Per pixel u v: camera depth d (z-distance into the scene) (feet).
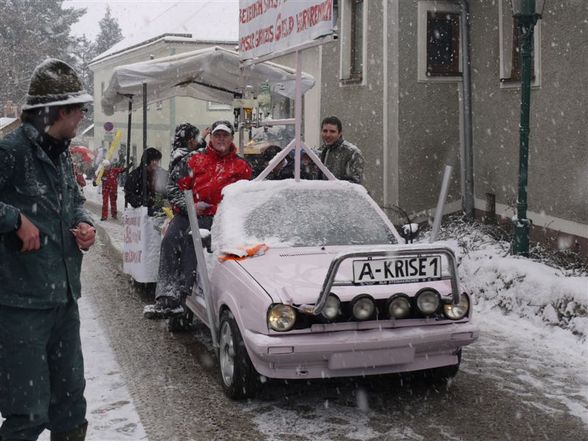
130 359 21.58
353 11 48.16
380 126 43.68
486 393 18.65
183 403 17.92
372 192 44.88
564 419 16.92
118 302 29.45
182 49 101.76
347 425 16.56
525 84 28.25
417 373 19.36
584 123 31.86
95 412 17.21
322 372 16.65
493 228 37.29
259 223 20.89
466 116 41.52
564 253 31.45
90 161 115.65
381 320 16.81
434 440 15.71
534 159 35.40
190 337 24.09
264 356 16.15
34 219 11.21
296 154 22.58
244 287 17.52
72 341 12.15
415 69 41.91
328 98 51.26
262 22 25.62
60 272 11.50
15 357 11.07
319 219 21.31
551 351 22.17
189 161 23.84
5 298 11.02
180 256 23.75
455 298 16.67
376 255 15.99
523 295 25.80
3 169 10.93
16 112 121.19
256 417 17.03
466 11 41.37
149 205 29.73
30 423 11.09
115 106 38.91
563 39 32.99
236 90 36.76
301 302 16.44
